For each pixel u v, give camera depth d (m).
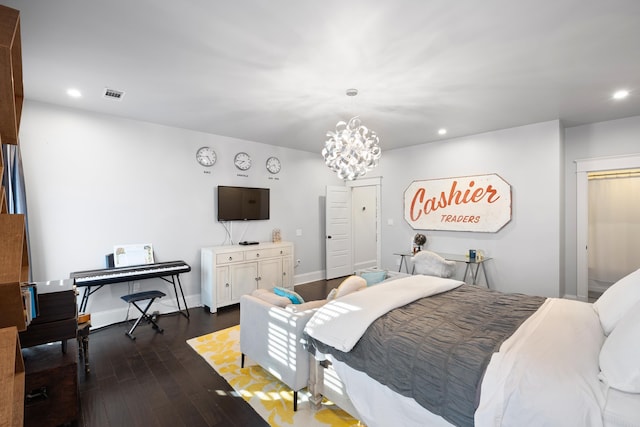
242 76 2.64
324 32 2.01
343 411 2.15
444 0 1.70
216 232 4.69
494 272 4.52
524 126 4.20
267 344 2.39
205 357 2.91
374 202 7.37
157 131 4.09
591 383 1.26
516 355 1.43
